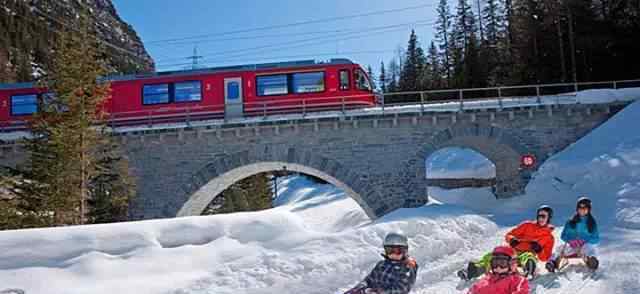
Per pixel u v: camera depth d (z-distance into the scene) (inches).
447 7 2375.7
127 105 892.6
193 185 863.1
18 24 3659.0
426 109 858.8
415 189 837.8
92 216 787.4
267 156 859.4
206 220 317.7
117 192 827.4
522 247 302.2
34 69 3361.2
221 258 283.0
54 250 271.3
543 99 895.1
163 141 876.6
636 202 547.8
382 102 866.1
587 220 307.4
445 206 609.6
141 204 868.0
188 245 294.8
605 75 1333.7
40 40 3737.7
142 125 885.8
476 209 807.7
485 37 2111.2
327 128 855.1
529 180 834.8
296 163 854.5
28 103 894.4
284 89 873.5
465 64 1895.9
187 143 874.1
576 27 1393.9
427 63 2652.6
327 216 1439.5
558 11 1423.5
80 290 240.5
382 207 835.4
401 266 190.2
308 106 868.6
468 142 925.8
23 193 699.4
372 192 840.9
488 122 858.1
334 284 264.1
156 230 302.5
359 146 851.4
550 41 1464.1
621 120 807.7
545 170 805.2
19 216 655.1
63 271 256.8
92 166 753.6
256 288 245.3
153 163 876.6
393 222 370.3
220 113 876.6
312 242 307.1
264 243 305.3
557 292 248.2
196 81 886.4
